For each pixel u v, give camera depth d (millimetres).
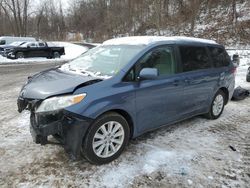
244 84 10672
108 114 3930
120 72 4129
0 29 59156
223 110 6773
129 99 4113
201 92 5500
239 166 4043
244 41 31188
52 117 3684
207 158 4254
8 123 5641
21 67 17609
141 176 3727
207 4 40906
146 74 4109
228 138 5062
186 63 5125
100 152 3934
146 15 47188
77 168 3879
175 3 43969
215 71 5805
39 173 3746
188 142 4820
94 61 4758
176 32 39031
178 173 3818
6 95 8484
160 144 4695
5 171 3779
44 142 3771
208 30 36031
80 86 3807
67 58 26812
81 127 3666
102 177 3680
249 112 6797
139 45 4613
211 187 3529
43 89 3842
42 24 75438
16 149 4414
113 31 56688
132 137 4383
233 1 35750
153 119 4602
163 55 4727
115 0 59219
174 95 4844
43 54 25438
